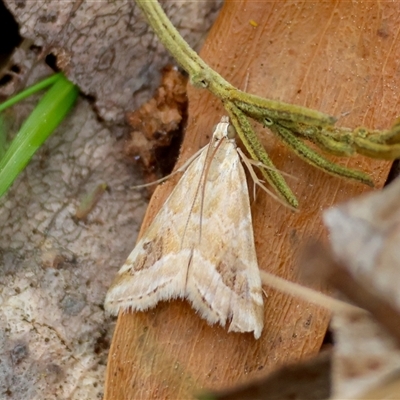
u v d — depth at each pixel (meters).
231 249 0.07
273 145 0.07
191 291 0.07
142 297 0.07
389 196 0.07
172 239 0.07
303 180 0.07
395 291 0.07
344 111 0.07
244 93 0.07
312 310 0.07
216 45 0.07
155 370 0.07
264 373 0.07
